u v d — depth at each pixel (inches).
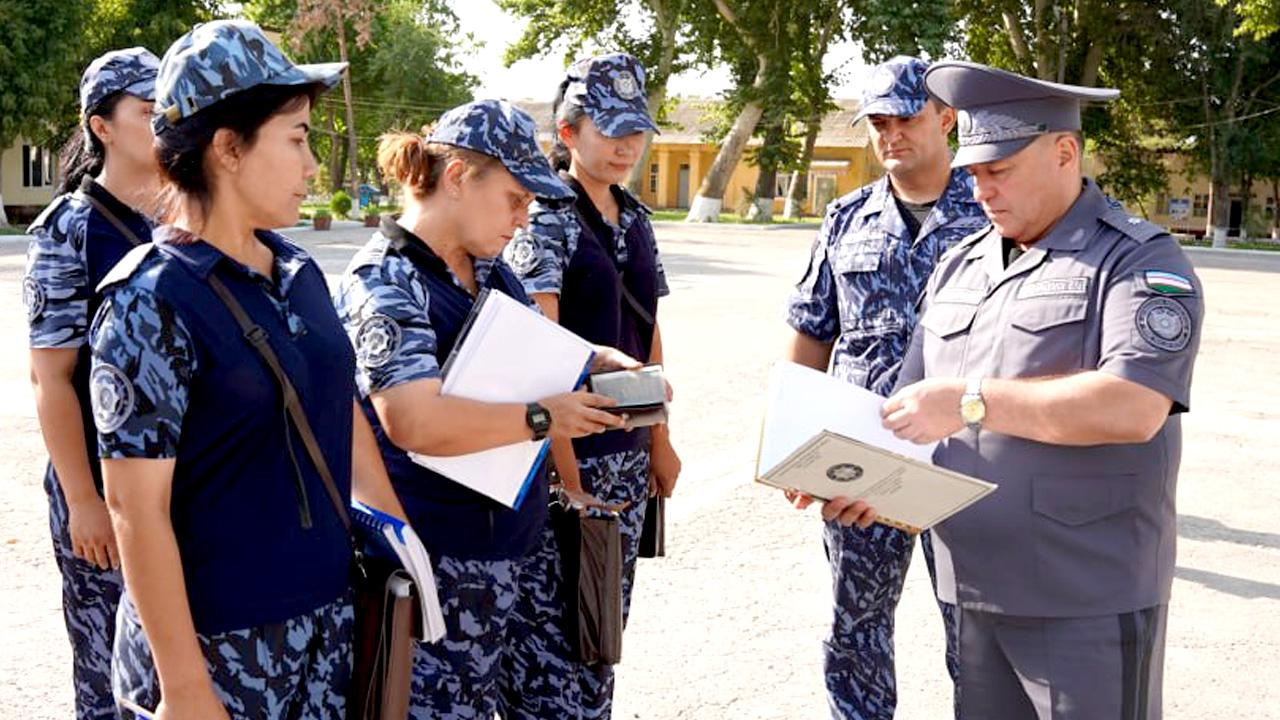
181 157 84.7
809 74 1656.0
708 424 354.3
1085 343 107.7
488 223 113.9
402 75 2090.3
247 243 88.4
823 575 226.7
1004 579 111.4
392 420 108.0
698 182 2556.6
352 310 110.2
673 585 219.6
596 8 1578.5
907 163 153.9
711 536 248.8
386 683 93.4
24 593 203.6
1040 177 109.4
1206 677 187.5
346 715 94.3
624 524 149.9
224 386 83.7
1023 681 112.7
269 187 85.9
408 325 108.9
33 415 333.1
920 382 110.0
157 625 82.6
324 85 88.0
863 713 156.4
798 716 168.9
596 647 129.6
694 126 2554.1
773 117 1651.1
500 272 123.3
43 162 1528.1
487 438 108.7
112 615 128.3
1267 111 1519.4
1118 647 108.7
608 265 144.9
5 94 1195.9
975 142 110.7
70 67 1253.1
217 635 86.0
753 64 1705.2
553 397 112.5
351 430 94.1
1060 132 109.2
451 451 109.0
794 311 168.1
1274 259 1341.0
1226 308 738.8
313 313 90.4
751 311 634.2
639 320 153.7
